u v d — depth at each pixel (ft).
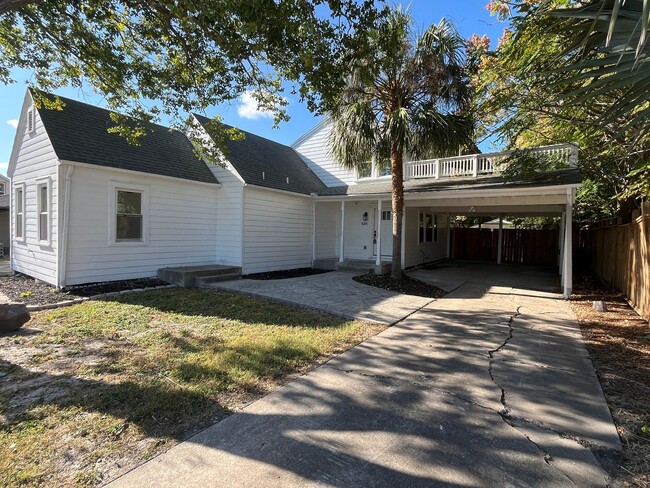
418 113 27.55
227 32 15.35
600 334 17.58
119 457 7.59
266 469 7.26
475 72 26.91
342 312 20.71
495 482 7.00
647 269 20.38
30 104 28.63
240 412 9.53
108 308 20.85
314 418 9.29
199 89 22.07
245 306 22.00
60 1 17.40
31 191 29.27
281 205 38.86
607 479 7.13
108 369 12.14
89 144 27.35
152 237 30.07
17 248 32.81
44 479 6.89
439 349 15.05
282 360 13.19
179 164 33.30
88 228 26.04
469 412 9.74
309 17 14.94
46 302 21.71
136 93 22.97
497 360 13.83
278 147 49.11
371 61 18.29
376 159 32.68
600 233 38.14
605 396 10.83
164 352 13.84
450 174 39.32
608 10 8.70
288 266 40.04
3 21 19.16
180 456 7.65
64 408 9.55
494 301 26.20
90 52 20.11
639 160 21.67
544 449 8.10
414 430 8.80
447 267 50.14
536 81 16.98
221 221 35.32
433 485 6.89
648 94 9.28
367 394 10.73
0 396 10.19
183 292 26.16
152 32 18.84
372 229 45.29
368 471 7.26
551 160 28.91
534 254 56.18
